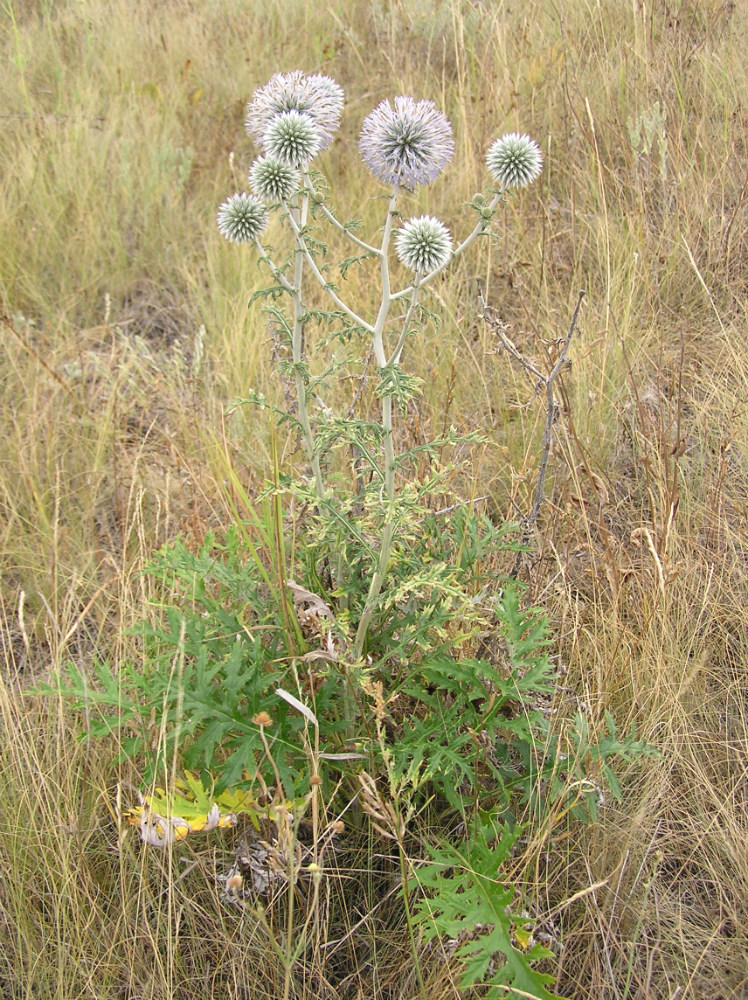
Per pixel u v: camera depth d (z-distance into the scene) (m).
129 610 0.68
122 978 0.56
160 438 0.91
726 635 0.68
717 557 0.73
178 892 0.57
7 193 1.21
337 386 0.88
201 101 1.46
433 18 1.45
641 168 1.10
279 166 0.54
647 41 1.23
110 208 1.18
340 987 0.56
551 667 0.56
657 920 0.56
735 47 1.22
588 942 0.57
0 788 0.60
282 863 0.50
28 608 0.76
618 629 0.67
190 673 0.56
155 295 1.13
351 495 0.60
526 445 0.80
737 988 0.55
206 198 1.25
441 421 0.83
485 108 1.16
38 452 0.86
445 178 1.16
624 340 0.90
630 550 0.76
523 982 0.47
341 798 0.60
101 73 1.54
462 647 0.62
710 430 0.83
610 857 0.59
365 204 1.10
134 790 0.60
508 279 0.97
